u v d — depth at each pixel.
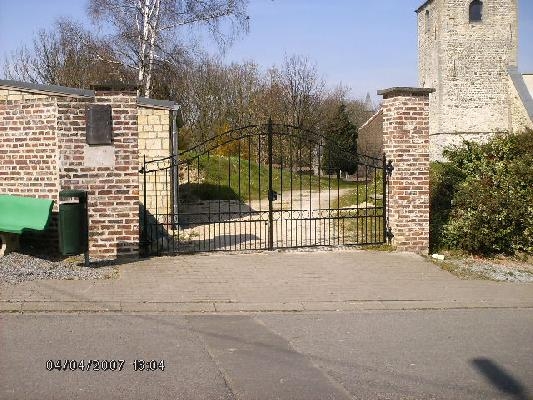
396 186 10.27
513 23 36.09
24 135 10.19
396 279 8.52
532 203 10.53
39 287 7.47
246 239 12.45
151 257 9.57
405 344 5.83
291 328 6.32
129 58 24.14
